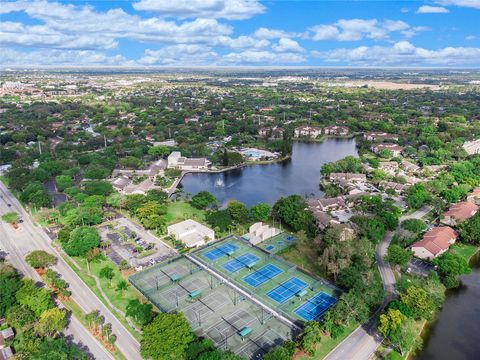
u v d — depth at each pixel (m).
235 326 142.62
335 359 127.19
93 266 185.25
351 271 159.38
